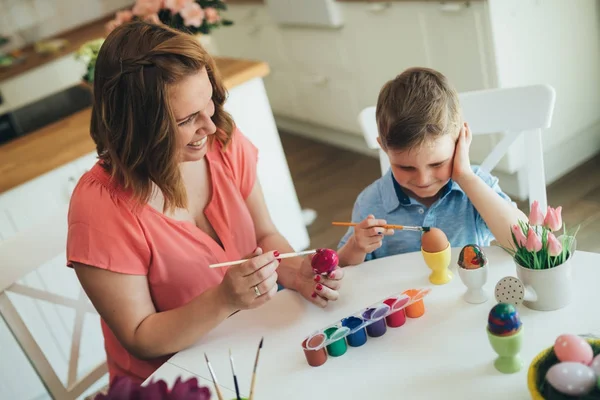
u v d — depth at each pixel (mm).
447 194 1387
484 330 1037
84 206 1245
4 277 1393
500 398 908
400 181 1313
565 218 2486
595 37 2650
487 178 1414
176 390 764
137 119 1146
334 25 3127
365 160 3432
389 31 2852
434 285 1173
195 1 2373
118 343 1362
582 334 947
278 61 3756
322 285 1189
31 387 2230
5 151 2256
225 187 1410
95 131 1240
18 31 4297
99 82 1173
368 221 1242
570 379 766
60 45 3975
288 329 1164
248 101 2424
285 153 3773
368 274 1253
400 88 1252
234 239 1428
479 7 2354
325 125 3670
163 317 1216
